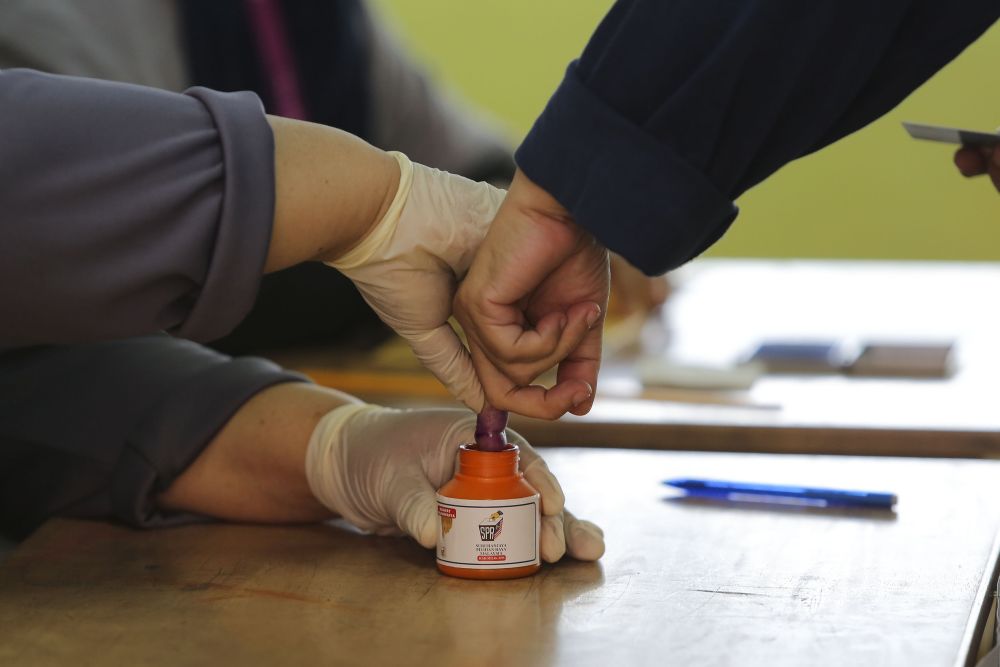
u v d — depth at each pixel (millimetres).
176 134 1826
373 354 2887
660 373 2426
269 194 1830
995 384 2436
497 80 5785
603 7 5641
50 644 1767
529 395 1874
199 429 1983
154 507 1998
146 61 2805
